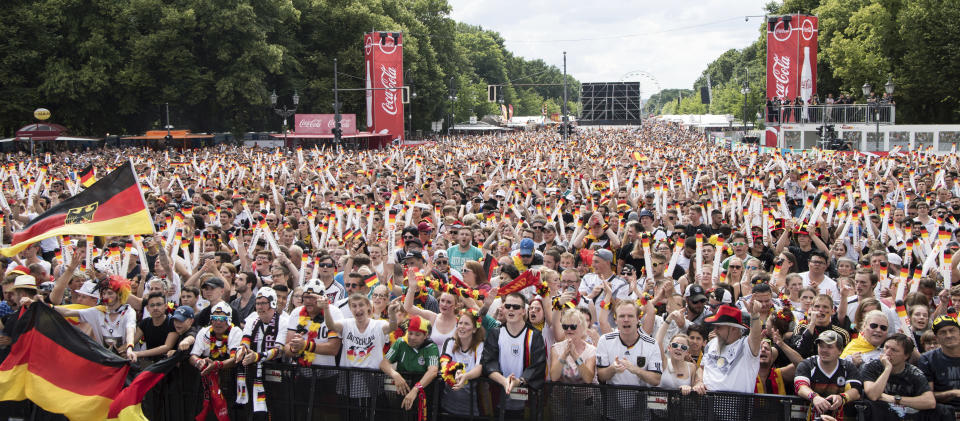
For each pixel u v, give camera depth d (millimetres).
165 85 60125
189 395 8344
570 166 28984
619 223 13945
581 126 108312
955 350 6980
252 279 9719
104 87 59562
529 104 178125
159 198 17734
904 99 54281
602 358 7512
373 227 13719
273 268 9305
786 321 8250
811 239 12344
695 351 8039
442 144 54562
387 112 58625
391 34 58344
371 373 7816
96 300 9156
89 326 8945
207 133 65562
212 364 7992
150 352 8602
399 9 81688
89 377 8227
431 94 82438
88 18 58875
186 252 11273
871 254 10438
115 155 43344
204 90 61281
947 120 55719
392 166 29688
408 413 7672
